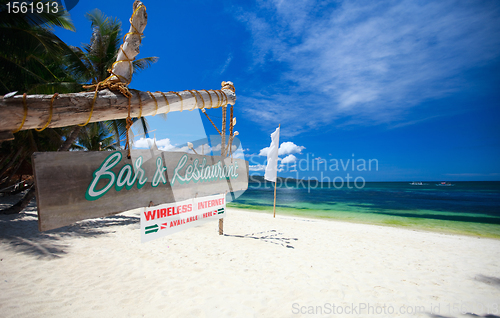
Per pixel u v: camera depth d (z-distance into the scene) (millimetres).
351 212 16656
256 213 14609
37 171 1467
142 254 4762
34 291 3059
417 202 25031
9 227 6410
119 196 1992
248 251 5262
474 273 4426
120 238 5969
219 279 3707
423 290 3621
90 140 15602
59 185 1571
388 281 3924
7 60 7438
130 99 1828
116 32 10000
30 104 1335
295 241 6508
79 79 10023
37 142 13484
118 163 1983
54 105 1427
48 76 9281
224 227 8094
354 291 3488
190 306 2883
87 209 1732
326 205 21844
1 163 15055
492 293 3564
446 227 11047
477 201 26000
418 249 6133
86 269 3895
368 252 5660
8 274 3504
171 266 4172
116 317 2600
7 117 1267
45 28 8359
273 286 3543
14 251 4500
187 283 3516
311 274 4074
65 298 2943
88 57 9906
